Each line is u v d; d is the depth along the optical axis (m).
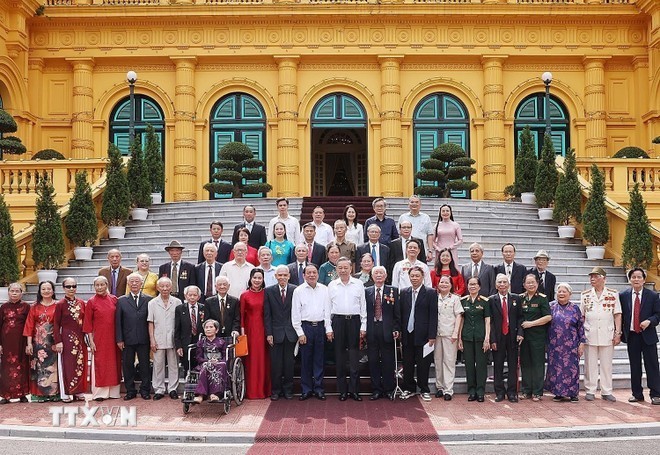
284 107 26.12
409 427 9.20
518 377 11.22
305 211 18.62
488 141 26.28
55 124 26.34
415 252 11.28
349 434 8.88
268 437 8.81
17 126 23.19
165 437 8.88
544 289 11.68
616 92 26.86
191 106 26.30
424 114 26.80
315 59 26.48
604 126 26.41
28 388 11.06
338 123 26.56
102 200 17.91
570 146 26.75
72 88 26.42
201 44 26.16
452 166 24.75
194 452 8.30
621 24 26.42
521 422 9.45
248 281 11.34
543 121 26.75
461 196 26.23
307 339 10.80
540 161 19.53
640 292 10.74
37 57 26.11
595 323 10.84
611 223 17.19
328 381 11.38
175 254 11.59
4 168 18.81
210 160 26.56
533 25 26.36
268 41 26.16
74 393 10.95
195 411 10.10
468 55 26.28
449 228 12.88
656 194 18.80
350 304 10.74
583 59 26.50
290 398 10.84
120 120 26.69
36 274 15.48
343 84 26.52
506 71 26.75
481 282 11.66
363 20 26.06
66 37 26.19
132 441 8.88
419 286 10.84
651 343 10.60
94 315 10.98
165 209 19.48
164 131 26.56
